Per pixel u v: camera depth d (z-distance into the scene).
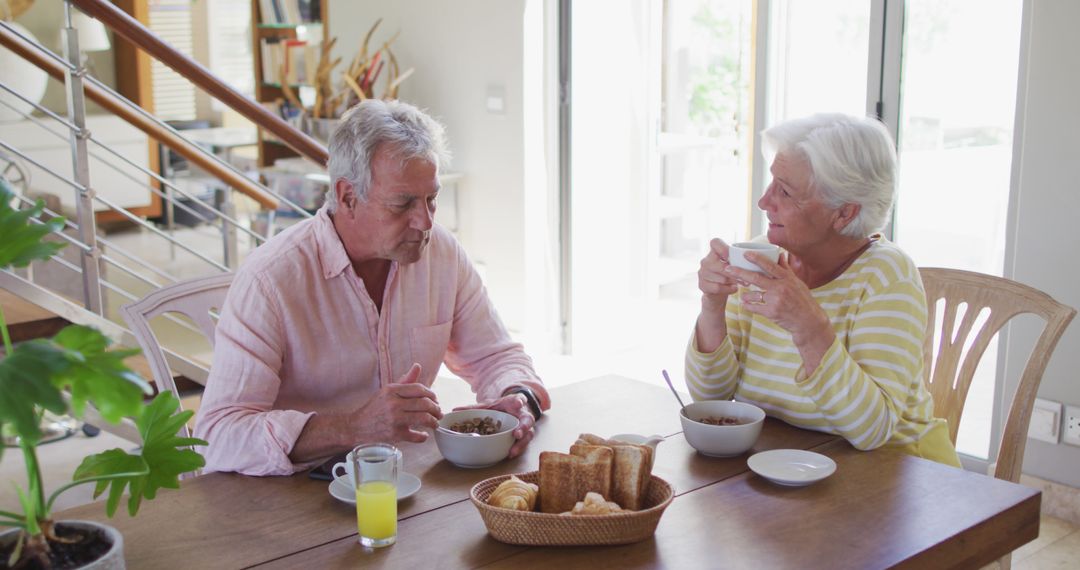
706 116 4.69
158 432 1.25
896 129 3.36
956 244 3.29
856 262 1.81
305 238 1.86
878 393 1.66
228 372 1.75
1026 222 2.94
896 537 1.35
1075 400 2.89
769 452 1.62
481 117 4.79
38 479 1.12
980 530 1.40
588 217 4.75
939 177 3.30
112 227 7.32
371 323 1.92
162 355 1.97
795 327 1.63
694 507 1.45
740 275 1.63
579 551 1.31
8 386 0.93
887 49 3.33
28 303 2.99
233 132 7.00
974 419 3.29
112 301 5.25
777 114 3.72
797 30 3.61
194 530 1.39
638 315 5.00
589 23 4.56
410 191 1.76
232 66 7.89
